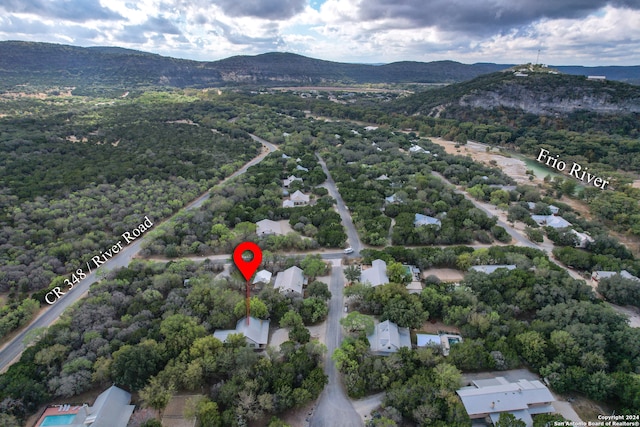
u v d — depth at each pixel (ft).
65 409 239.91
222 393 241.55
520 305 327.67
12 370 257.34
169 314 306.14
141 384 250.98
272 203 551.18
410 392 242.37
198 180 637.30
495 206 582.76
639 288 347.56
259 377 251.60
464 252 408.87
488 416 235.81
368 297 330.34
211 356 263.49
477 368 276.41
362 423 238.07
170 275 355.56
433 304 324.39
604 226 519.19
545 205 555.28
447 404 235.20
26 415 238.48
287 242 435.94
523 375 273.33
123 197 552.41
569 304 317.83
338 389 262.06
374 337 294.46
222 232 449.06
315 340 286.66
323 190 598.34
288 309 322.75
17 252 401.70
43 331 293.02
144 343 271.28
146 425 218.59
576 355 272.92
